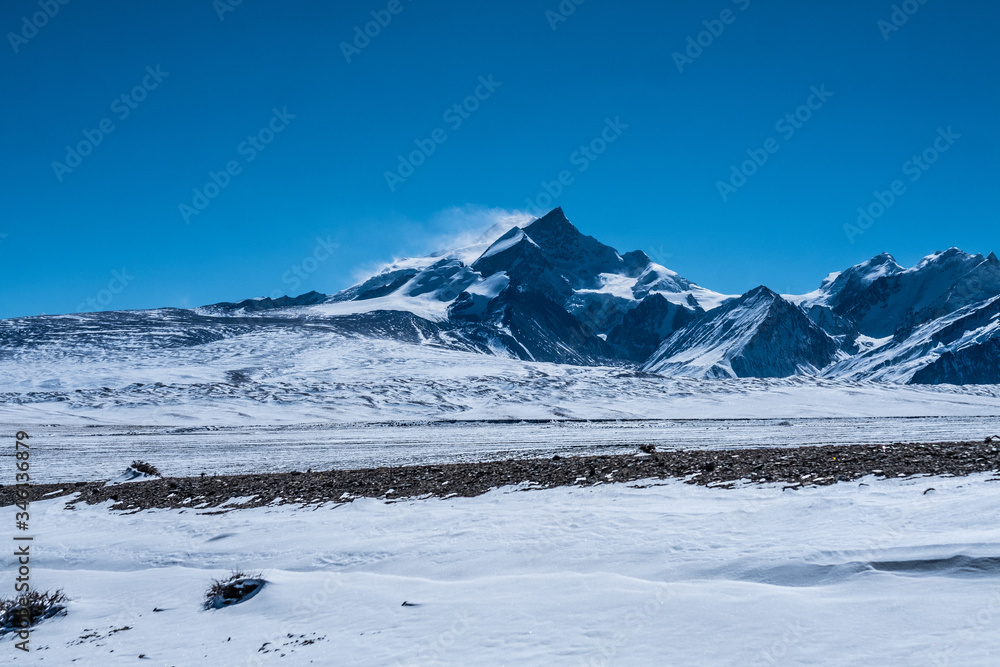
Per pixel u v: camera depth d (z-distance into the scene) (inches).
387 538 666.8
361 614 478.3
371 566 596.1
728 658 327.6
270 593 547.2
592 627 391.2
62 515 966.4
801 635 342.0
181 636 494.6
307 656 417.7
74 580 665.0
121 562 719.7
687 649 345.1
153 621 534.3
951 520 478.9
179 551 727.1
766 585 429.7
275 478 1105.4
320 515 812.0
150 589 617.0
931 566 405.1
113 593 617.9
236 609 535.5
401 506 815.1
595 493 768.9
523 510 720.3
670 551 514.6
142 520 891.4
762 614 377.1
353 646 421.4
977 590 365.7
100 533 840.9
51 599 600.4
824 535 492.4
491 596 471.2
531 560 545.6
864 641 324.5
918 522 489.7
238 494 983.0
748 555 476.4
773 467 818.8
